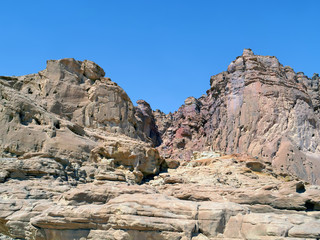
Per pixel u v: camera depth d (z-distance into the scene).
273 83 75.12
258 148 68.88
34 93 49.50
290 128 71.31
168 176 45.44
